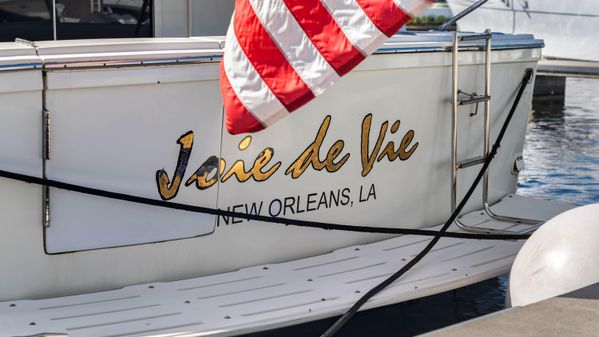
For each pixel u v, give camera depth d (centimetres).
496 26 1214
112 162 429
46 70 400
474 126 581
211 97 448
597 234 419
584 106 1405
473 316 530
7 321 395
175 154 445
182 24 531
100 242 434
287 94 410
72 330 391
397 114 525
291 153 482
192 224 459
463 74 558
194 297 440
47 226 418
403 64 514
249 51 411
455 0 1251
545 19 1161
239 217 466
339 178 509
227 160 461
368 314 524
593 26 1112
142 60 423
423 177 555
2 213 407
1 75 390
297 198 494
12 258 415
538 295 414
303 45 407
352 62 405
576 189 855
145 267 451
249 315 421
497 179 621
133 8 517
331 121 493
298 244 502
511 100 605
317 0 402
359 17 400
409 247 530
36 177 409
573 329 359
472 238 527
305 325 494
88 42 427
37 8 491
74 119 414
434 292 471
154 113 434
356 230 510
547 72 1144
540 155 1006
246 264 484
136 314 414
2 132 398
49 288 428
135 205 440
